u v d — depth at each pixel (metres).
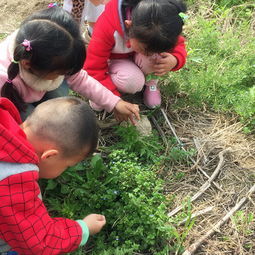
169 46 2.55
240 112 3.23
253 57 3.67
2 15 4.18
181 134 3.18
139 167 2.67
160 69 3.03
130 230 2.36
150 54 2.69
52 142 1.89
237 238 2.53
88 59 3.02
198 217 2.64
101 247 2.36
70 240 2.01
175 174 2.89
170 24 2.47
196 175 2.89
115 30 2.86
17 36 2.20
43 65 2.15
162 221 2.43
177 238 2.43
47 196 2.63
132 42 2.66
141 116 3.12
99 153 2.88
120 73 3.09
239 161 2.99
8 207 1.78
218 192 2.79
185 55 3.13
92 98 2.86
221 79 3.43
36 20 2.15
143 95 3.35
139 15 2.48
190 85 3.40
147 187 2.58
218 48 3.83
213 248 2.48
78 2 3.39
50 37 2.09
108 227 2.49
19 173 1.77
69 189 2.58
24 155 1.78
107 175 2.68
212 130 3.23
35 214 1.88
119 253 2.26
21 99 2.48
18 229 1.82
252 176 2.89
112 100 2.85
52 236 1.94
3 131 1.72
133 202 2.41
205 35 3.86
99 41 2.94
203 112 3.36
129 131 2.90
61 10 2.21
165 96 3.39
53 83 2.44
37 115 1.91
